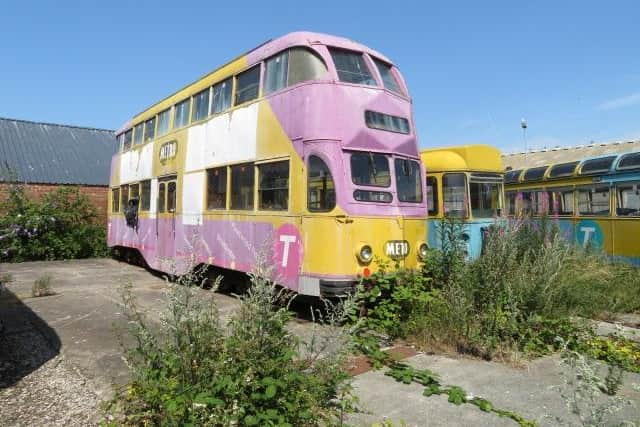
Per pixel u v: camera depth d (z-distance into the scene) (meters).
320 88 7.91
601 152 17.97
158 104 14.21
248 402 3.77
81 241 20.78
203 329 4.27
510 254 7.24
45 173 22.14
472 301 6.69
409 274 7.73
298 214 7.96
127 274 15.08
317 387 4.15
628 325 8.05
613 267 10.77
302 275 7.79
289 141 8.29
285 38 8.75
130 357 4.59
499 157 12.75
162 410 3.82
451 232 8.12
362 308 7.39
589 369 3.74
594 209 13.22
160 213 13.31
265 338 4.12
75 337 7.11
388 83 8.90
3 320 8.27
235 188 9.80
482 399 4.75
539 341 6.40
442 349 6.45
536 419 4.39
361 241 7.63
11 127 24.05
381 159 8.19
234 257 9.60
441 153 12.48
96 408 4.57
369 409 4.55
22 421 4.31
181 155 12.20
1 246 19.12
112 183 18.52
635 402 4.83
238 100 9.98
